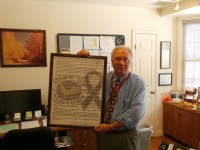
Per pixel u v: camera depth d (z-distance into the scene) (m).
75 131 3.12
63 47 3.62
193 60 4.40
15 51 3.37
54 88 1.66
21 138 2.04
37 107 3.21
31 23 3.45
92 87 1.67
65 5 3.62
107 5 3.85
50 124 1.66
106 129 1.66
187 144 3.76
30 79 3.48
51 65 1.65
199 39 4.32
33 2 3.44
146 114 4.30
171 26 4.37
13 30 3.34
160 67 4.35
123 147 1.81
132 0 3.56
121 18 3.97
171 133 4.17
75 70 1.66
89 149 3.19
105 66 1.67
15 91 3.12
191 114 3.64
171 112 4.14
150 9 4.18
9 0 3.32
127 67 1.80
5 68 3.35
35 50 3.47
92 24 3.79
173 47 4.43
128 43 4.05
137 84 1.80
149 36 4.20
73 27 3.68
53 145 2.16
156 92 4.35
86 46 3.75
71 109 1.66
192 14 4.07
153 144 3.98
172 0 3.60
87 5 3.74
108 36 3.87
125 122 1.69
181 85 4.46
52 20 3.56
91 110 1.67
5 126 2.73
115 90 1.83
